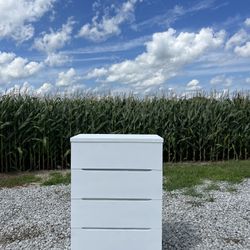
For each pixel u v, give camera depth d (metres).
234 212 4.64
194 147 10.25
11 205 5.12
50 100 9.52
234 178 7.04
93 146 2.89
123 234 2.93
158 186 2.91
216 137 10.28
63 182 6.97
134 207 2.91
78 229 2.93
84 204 2.91
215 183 6.61
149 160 2.90
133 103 10.38
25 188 6.52
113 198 2.91
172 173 7.64
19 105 8.94
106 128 9.78
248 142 10.57
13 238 3.72
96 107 9.76
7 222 4.28
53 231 3.93
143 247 2.94
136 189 2.91
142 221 2.92
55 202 5.30
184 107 10.31
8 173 8.56
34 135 8.96
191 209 4.79
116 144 2.89
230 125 10.44
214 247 3.42
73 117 9.38
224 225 4.10
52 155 9.21
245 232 3.86
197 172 7.74
